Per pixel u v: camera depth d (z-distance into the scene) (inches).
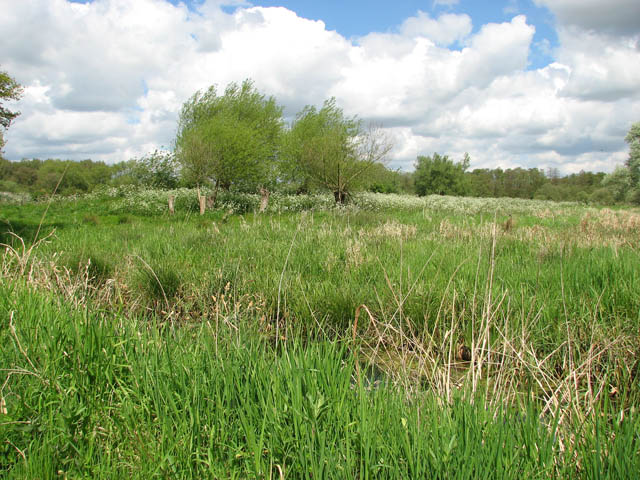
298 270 248.4
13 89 658.2
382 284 209.2
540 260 234.7
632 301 161.9
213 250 308.7
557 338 143.1
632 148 1563.7
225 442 78.2
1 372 95.3
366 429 74.2
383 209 906.7
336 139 932.6
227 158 902.4
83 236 375.9
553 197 2817.4
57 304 134.2
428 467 68.2
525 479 64.3
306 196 986.7
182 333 126.6
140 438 77.3
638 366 119.8
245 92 1368.1
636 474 64.1
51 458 73.7
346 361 108.7
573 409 85.4
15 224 511.2
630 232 378.6
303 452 71.7
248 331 127.2
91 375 94.7
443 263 237.1
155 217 687.1
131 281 212.8
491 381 126.6
